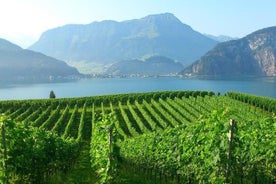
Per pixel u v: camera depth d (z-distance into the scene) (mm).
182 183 18984
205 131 12906
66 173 27484
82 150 45531
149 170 25188
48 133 25547
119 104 80938
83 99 83250
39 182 20328
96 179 24250
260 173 15633
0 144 14773
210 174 12062
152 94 88625
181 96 90375
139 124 57688
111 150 15250
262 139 14758
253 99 72875
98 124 16359
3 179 14367
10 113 77125
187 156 14609
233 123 11242
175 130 20203
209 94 90875
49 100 81000
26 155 17328
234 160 12359
